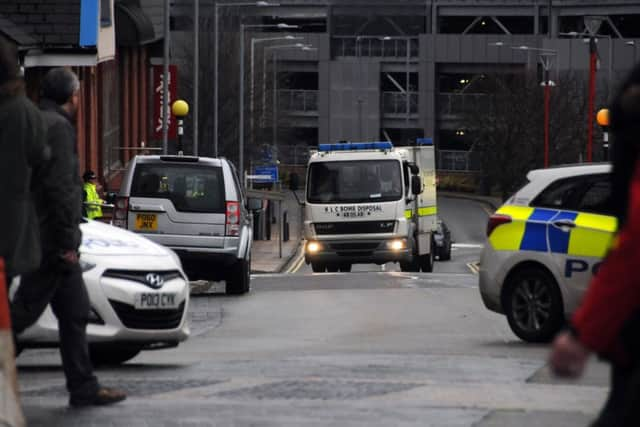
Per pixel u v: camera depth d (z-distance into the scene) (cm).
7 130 1723
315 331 4066
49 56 7019
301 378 2455
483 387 2312
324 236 8662
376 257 8638
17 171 1727
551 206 3400
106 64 11056
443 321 4344
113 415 1978
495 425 1875
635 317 1054
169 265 2866
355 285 6338
